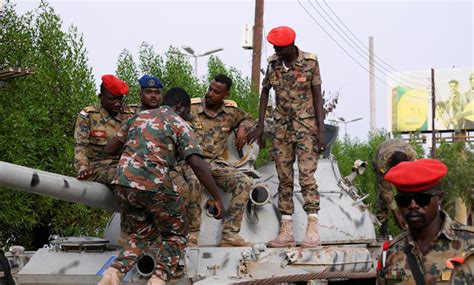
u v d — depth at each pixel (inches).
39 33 568.4
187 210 325.1
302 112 352.2
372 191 962.1
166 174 275.7
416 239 203.9
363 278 355.9
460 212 1438.2
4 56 538.9
